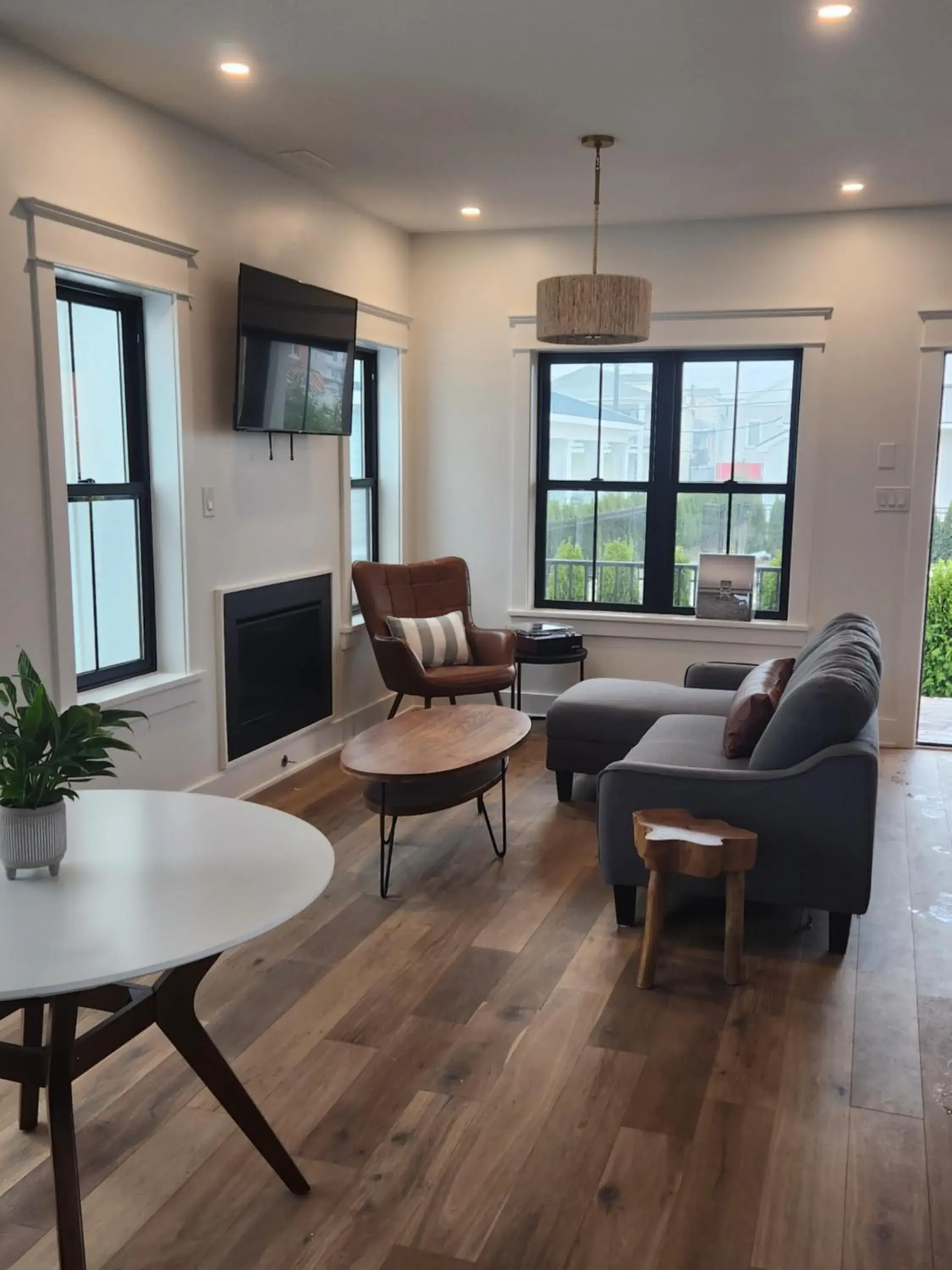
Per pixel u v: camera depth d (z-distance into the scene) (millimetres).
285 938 3193
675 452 5672
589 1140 2230
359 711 5531
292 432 4535
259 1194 2062
